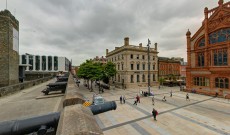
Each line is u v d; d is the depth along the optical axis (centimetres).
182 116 1717
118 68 5066
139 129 1355
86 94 3362
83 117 295
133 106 2200
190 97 2947
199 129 1344
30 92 1670
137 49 4659
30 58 9231
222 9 2897
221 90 2906
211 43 3186
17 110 842
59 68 10281
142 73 4781
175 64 5953
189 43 3666
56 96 1262
